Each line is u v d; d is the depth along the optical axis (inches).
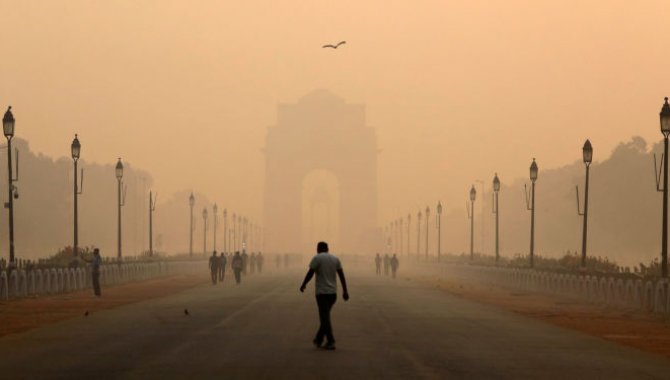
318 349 1804.9
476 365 1579.7
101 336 2049.7
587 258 4926.2
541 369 1540.4
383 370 1498.5
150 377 1409.9
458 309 3115.2
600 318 2733.8
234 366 1540.4
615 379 1433.3
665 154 3036.4
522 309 3139.8
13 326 2316.7
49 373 1451.8
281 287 4889.3
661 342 2043.6
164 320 2516.0
